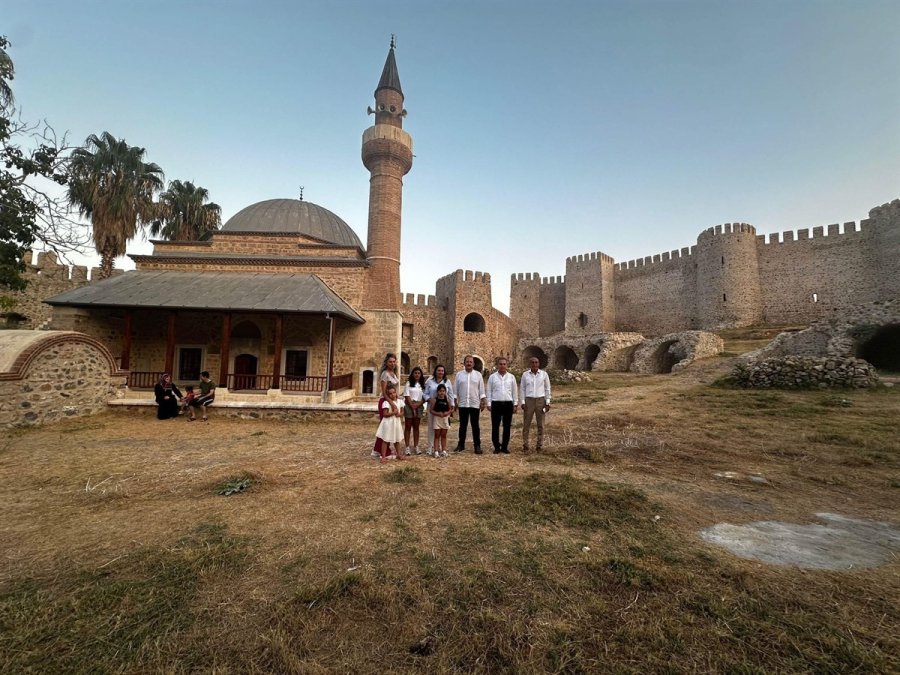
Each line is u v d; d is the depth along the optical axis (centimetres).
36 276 2847
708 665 246
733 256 4044
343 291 2272
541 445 846
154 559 371
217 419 1267
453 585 334
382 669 246
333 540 416
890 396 1399
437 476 643
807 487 591
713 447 837
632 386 2245
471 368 850
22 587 329
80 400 1212
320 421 1269
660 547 399
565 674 240
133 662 248
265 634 272
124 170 2325
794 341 2488
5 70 1480
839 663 245
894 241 3306
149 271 2155
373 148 2445
